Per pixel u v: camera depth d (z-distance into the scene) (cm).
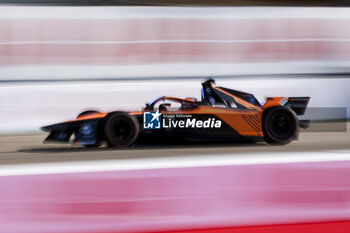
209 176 1224
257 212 1188
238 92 1877
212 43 2802
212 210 1184
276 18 2848
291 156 1500
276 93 2703
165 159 1476
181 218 1162
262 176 1245
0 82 2486
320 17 2877
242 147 1780
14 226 1109
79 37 2652
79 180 1179
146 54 2738
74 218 1145
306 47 2855
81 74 2639
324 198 1239
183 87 2653
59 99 2469
